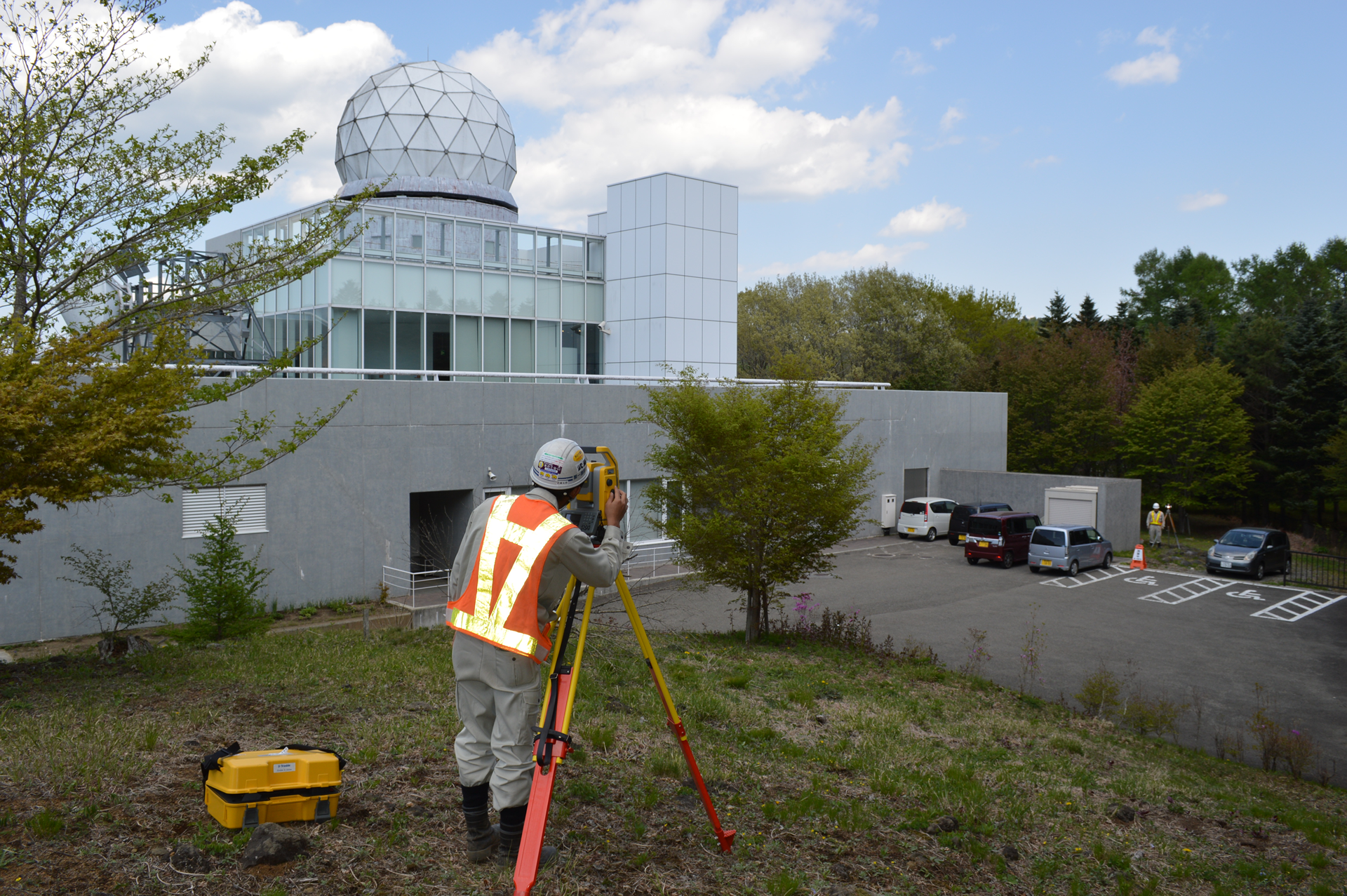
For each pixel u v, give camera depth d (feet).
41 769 15.55
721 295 116.67
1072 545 90.17
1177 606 75.36
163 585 52.13
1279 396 151.53
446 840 13.41
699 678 36.40
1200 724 44.19
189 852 12.02
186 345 35.88
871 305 196.54
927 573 89.15
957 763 27.27
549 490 11.49
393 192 112.16
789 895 13.30
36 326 33.91
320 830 13.42
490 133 117.50
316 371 65.00
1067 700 46.96
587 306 115.03
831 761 24.39
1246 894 18.74
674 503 57.11
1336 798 32.50
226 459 38.34
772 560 52.70
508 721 11.39
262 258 39.04
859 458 56.18
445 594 69.67
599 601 70.90
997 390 167.53
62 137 34.78
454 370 100.22
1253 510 165.27
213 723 20.51
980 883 16.24
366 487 67.67
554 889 12.00
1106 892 17.34
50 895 10.78
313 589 64.95
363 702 23.79
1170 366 166.50
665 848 14.52
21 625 52.60
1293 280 221.66
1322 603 77.41
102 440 25.61
